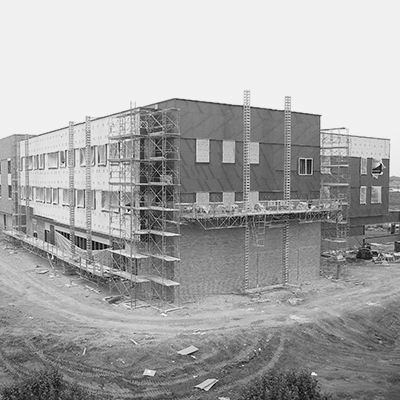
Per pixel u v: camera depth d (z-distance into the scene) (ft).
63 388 60.80
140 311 106.52
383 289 128.16
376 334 100.12
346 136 167.63
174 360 80.89
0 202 236.43
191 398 70.18
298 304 112.37
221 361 81.71
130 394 71.05
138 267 118.32
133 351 83.15
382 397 72.18
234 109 121.49
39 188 187.73
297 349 88.17
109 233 128.16
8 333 93.66
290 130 132.36
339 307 110.93
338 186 160.66
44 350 85.20
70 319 101.76
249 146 123.24
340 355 88.07
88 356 82.23
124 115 115.24
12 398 57.21
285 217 127.54
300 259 133.28
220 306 109.50
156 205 115.65
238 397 69.41
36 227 194.39
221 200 119.44
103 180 135.85
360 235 187.11
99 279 127.85
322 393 70.49
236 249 120.67
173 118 112.57
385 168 192.24
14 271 149.48
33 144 192.85
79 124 149.79
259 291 121.49
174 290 111.55
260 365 81.25
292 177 134.41
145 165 117.39
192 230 113.39
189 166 113.70
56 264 158.30
